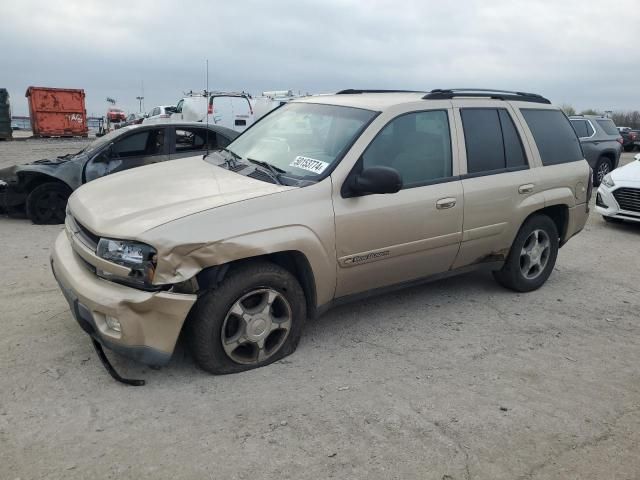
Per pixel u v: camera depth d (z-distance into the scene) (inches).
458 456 116.1
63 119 1328.7
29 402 128.0
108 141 327.3
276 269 144.9
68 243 156.4
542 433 125.6
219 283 137.3
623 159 1008.9
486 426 127.0
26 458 109.2
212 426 122.0
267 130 190.1
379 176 147.9
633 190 336.2
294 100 204.7
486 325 184.9
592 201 477.7
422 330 178.2
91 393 132.8
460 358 160.2
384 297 206.2
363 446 117.6
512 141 200.8
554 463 115.7
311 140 170.4
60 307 183.0
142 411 126.4
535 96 221.0
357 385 141.9
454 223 178.4
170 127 338.6
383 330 176.9
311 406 131.3
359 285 164.7
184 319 131.5
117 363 146.6
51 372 141.3
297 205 145.1
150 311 128.0
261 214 139.3
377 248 161.5
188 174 166.9
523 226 206.5
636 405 139.3
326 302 159.2
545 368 156.9
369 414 129.2
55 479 103.8
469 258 190.7
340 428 123.3
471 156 185.9
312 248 146.5
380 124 164.9
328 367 150.8
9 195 322.3
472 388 143.6
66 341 158.1
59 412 124.7
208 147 349.4
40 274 220.1
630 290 228.4
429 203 170.1
